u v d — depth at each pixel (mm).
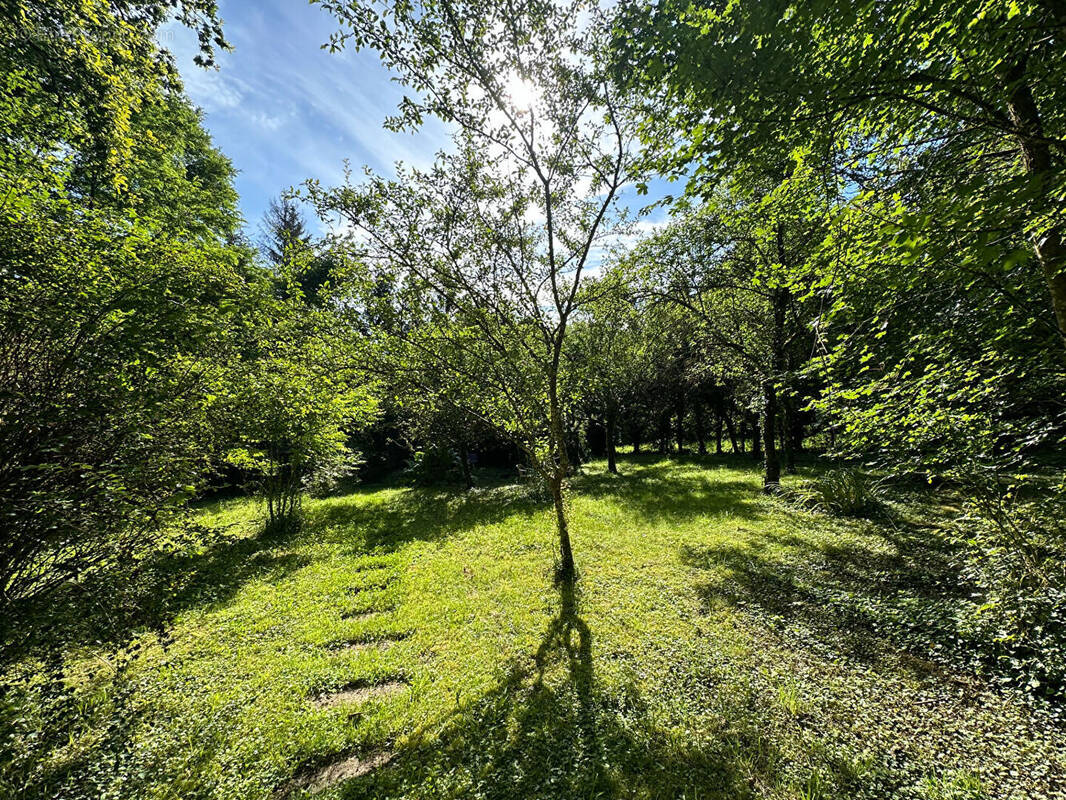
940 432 4738
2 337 3037
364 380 6973
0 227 3184
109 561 3201
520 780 3299
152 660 5004
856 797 2992
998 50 2469
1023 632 4066
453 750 3607
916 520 8422
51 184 4320
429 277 5961
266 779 3381
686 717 3828
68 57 6332
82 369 3289
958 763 3182
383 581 7305
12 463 2900
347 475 17203
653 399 24969
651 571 7059
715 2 2625
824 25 2496
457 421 13922
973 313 4676
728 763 3348
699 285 11883
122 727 3891
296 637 5523
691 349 14930
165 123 12258
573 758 3479
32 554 3002
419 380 6387
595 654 4848
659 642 5000
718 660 4609
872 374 5844
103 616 3096
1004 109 3377
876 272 4504
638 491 13617
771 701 3963
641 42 2928
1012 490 4699
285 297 6613
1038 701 3625
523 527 10125
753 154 3254
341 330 6066
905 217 2514
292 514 11164
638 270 8172
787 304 11094
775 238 9750
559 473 6902
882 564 6695
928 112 3568
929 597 5492
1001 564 4480
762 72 2545
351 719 4012
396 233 5691
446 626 5652
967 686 3965
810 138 3322
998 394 4516
